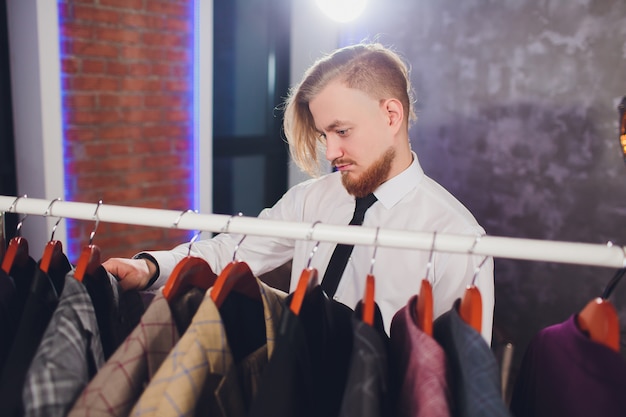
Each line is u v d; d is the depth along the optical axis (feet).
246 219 2.23
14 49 7.53
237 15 10.60
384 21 7.89
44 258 2.34
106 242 8.47
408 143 3.80
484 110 7.09
